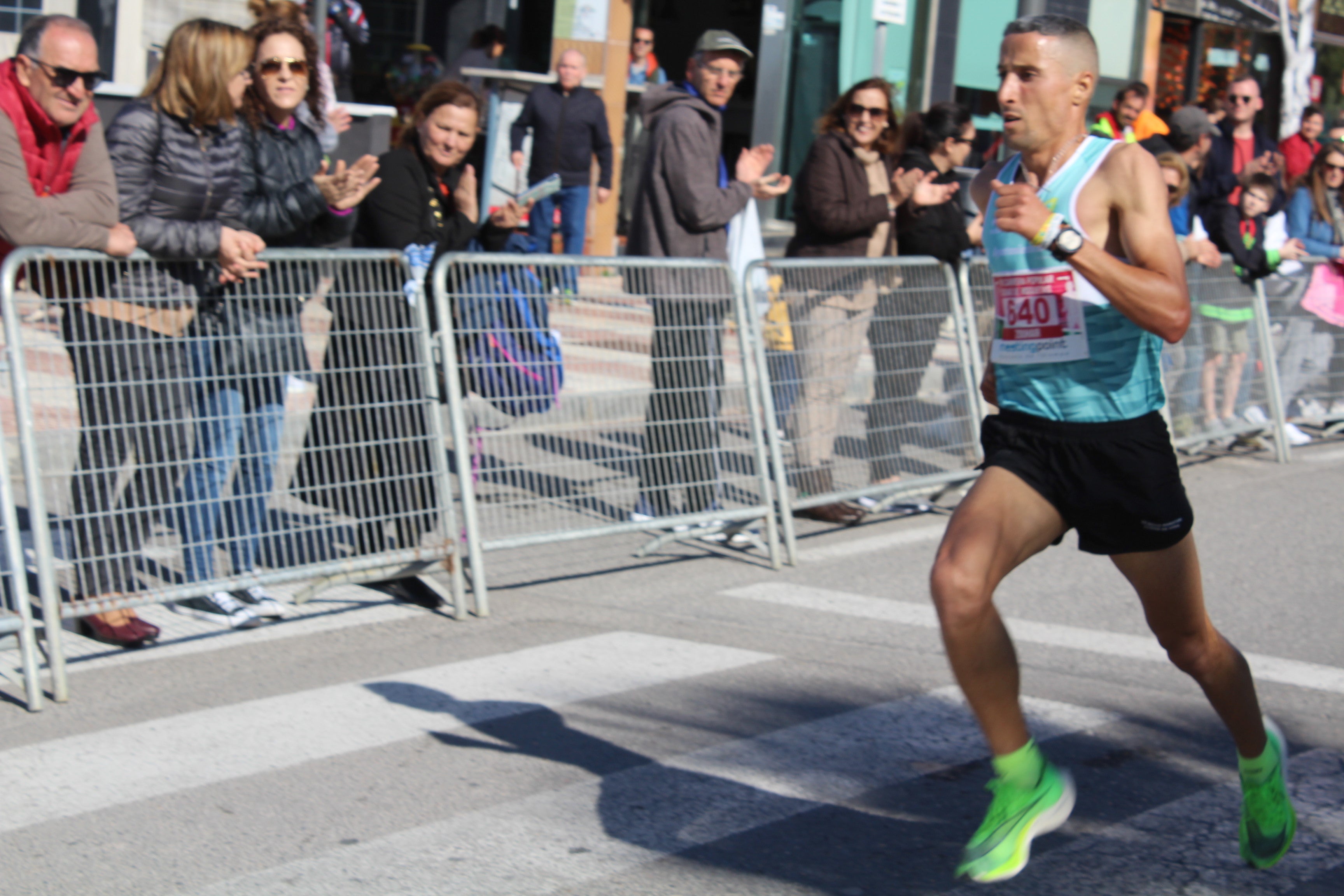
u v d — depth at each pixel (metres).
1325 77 21.03
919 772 3.73
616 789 3.58
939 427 6.99
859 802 3.53
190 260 4.50
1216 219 8.32
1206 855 3.25
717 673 4.53
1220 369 8.48
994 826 2.78
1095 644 4.96
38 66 4.07
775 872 3.12
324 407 4.88
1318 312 9.10
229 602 4.89
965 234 7.03
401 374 5.04
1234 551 6.41
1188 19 18.30
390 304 5.02
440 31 13.85
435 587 5.44
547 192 5.61
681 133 5.96
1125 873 3.15
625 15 12.95
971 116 6.79
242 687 4.29
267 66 4.69
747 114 16.97
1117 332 2.88
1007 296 3.01
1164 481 2.91
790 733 4.00
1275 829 3.12
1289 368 9.06
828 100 14.20
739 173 6.18
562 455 5.57
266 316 4.71
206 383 4.60
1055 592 5.64
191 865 3.12
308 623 4.98
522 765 3.73
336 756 3.76
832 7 14.00
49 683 4.28
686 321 5.88
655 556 6.10
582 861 3.16
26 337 4.16
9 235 4.10
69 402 4.29
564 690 4.33
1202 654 3.07
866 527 6.79
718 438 6.01
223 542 4.70
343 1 9.81
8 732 3.88
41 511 4.11
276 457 4.79
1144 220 2.84
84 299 4.29
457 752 3.81
